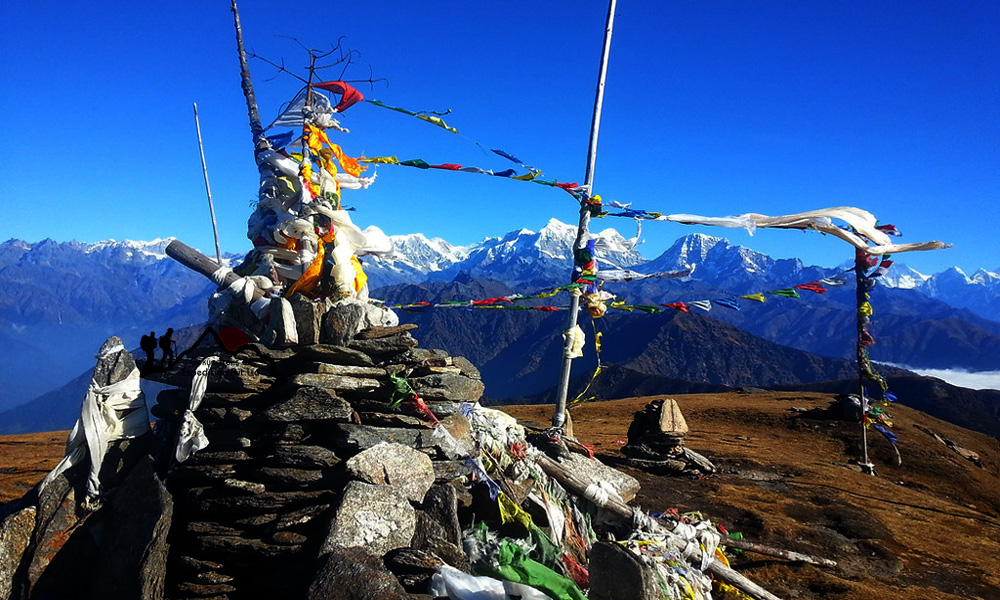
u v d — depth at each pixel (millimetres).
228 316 13445
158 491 9695
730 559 13953
